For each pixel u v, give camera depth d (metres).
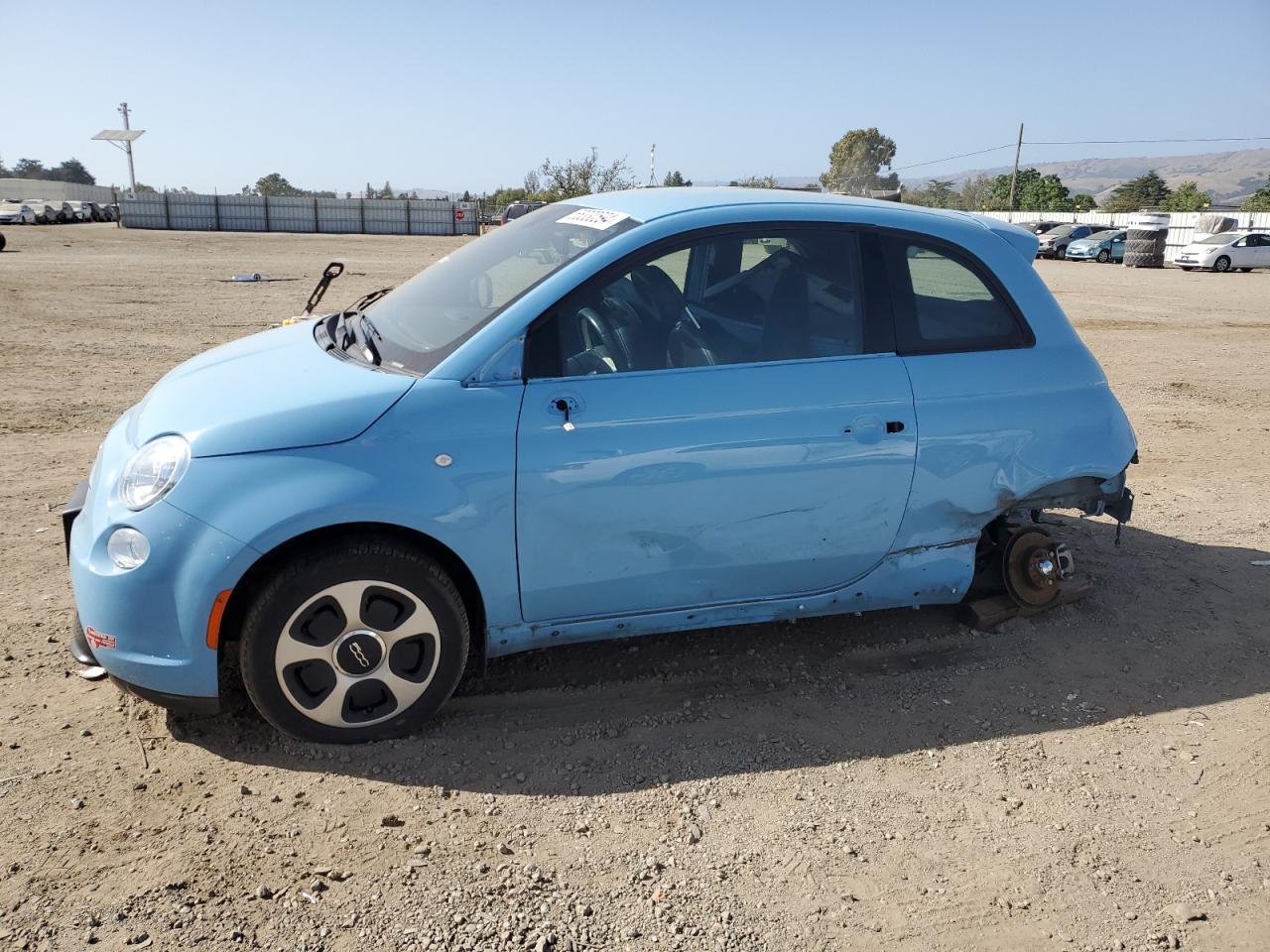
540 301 3.28
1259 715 3.67
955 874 2.75
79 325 13.01
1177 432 8.34
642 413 3.30
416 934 2.44
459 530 3.13
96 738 3.22
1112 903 2.66
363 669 3.14
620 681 3.73
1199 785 3.21
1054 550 4.23
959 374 3.75
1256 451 7.70
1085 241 40.31
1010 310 3.93
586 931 2.48
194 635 2.97
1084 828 2.97
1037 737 3.47
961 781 3.19
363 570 3.05
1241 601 4.69
